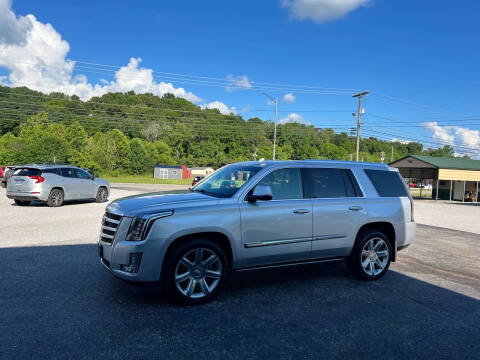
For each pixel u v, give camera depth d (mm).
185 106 152875
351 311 4059
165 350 3051
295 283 5059
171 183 50156
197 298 4129
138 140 93750
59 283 4730
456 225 12180
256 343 3227
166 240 3918
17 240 7422
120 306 4008
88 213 11750
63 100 100188
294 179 4902
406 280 5367
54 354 2926
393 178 5789
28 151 61000
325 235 4930
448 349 3227
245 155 113000
